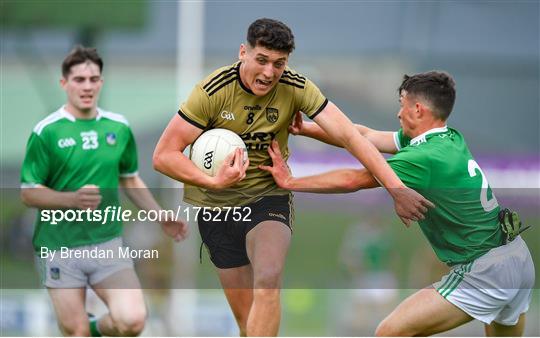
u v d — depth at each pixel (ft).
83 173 84.23
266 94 73.15
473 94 289.94
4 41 264.93
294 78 74.02
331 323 125.59
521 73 287.69
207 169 73.20
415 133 77.61
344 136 74.13
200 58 205.26
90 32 227.81
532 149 285.43
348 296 126.52
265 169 75.87
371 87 280.72
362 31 277.64
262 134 74.49
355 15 277.44
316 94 74.43
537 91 289.53
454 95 76.89
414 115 76.89
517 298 77.36
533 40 284.20
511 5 283.59
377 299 124.98
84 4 211.41
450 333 115.34
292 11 272.72
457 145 76.23
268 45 68.95
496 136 288.30
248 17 262.88
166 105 277.03
